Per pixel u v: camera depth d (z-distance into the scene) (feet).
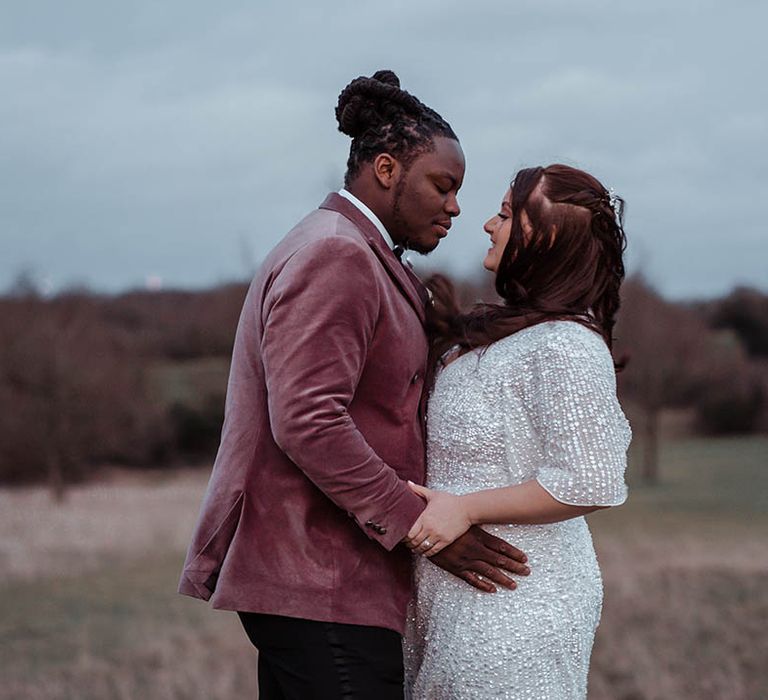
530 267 7.92
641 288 111.55
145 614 35.19
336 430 6.97
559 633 7.63
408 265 8.25
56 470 90.27
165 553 49.65
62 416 92.07
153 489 90.12
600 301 8.07
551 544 7.73
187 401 119.96
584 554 7.95
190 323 134.51
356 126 7.83
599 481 7.26
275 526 7.36
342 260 7.14
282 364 7.04
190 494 81.35
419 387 7.80
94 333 104.73
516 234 7.91
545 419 7.47
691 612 32.71
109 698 24.41
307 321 7.03
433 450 8.00
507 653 7.55
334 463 6.98
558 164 8.07
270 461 7.43
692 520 67.82
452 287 8.31
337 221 7.49
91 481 105.70
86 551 49.65
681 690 23.77
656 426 103.65
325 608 7.23
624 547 50.06
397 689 7.55
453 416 7.86
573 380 7.39
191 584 7.53
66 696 24.77
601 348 7.61
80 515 63.21
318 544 7.33
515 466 7.68
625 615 32.68
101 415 96.43
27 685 25.86
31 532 55.36
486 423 7.72
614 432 7.39
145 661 28.30
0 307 103.76
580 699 7.87
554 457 7.40
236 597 7.27
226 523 7.48
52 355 93.35
